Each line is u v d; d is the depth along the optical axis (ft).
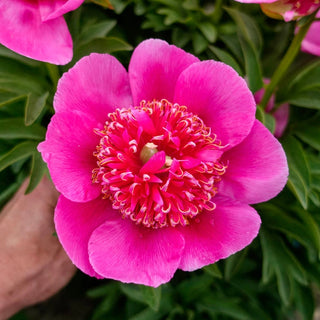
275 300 1.66
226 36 1.38
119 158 1.00
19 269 1.26
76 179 1.01
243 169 1.05
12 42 1.05
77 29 1.25
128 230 1.05
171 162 1.03
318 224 1.39
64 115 0.99
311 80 1.33
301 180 1.23
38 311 1.87
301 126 1.40
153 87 1.08
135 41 1.44
